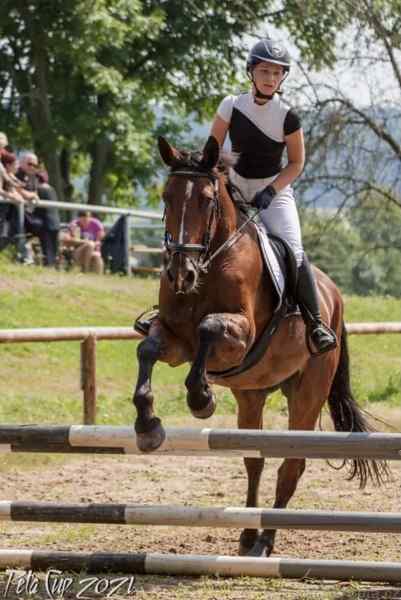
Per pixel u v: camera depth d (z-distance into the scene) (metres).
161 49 41.59
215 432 8.15
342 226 33.78
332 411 10.83
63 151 43.62
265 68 9.24
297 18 35.31
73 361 20.09
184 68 41.72
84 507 8.36
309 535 10.23
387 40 31.61
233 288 8.71
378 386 20.12
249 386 9.68
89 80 37.16
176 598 7.91
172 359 8.82
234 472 13.60
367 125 32.38
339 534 10.26
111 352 20.91
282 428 16.22
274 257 9.30
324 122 32.16
